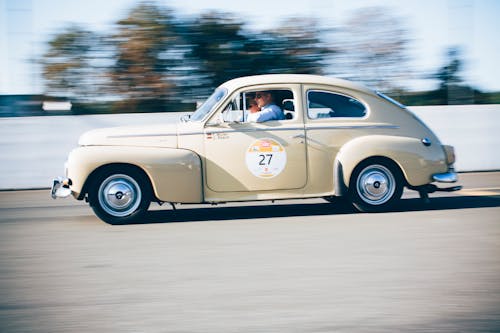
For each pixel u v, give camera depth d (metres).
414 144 7.35
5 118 11.26
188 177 7.02
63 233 6.72
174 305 4.04
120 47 13.72
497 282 4.43
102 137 7.11
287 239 6.07
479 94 13.65
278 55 14.33
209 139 7.11
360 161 7.21
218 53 14.00
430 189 7.54
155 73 13.80
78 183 6.91
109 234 6.56
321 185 7.27
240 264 5.10
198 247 5.80
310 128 7.23
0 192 11.05
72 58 13.51
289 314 3.81
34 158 11.38
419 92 14.12
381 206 7.41
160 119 11.97
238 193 7.16
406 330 3.50
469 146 12.46
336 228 6.58
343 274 4.71
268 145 7.15
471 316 3.71
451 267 4.87
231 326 3.62
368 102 7.46
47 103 13.09
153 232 6.62
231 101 7.20
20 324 3.72
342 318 3.72
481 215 7.28
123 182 7.05
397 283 4.44
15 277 4.84
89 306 4.05
